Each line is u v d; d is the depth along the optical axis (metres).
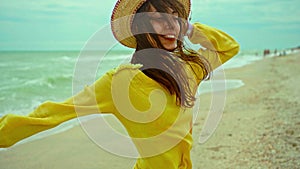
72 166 5.58
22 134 1.75
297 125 7.41
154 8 1.97
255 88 15.55
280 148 5.89
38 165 5.64
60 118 1.81
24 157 6.03
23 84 17.62
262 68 31.33
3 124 1.72
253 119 8.47
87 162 5.75
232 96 12.98
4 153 6.23
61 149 6.47
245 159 5.53
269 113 9.09
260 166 5.16
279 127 7.40
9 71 27.55
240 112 9.56
